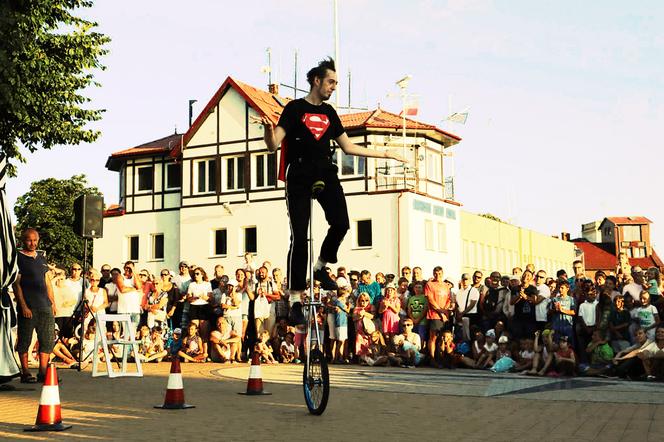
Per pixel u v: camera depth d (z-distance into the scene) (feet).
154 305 52.34
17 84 58.90
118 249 136.05
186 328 51.49
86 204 41.11
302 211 19.97
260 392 27.40
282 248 118.62
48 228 164.14
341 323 48.91
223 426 19.31
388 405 24.57
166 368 43.45
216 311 51.70
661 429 19.48
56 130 64.80
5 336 29.12
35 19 62.08
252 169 122.62
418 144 118.21
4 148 64.03
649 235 334.24
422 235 113.80
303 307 21.52
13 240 29.37
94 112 67.87
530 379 36.81
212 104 125.59
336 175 20.17
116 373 36.27
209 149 126.41
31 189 169.37
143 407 23.32
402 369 45.21
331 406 24.06
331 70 20.30
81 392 28.19
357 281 54.34
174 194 131.44
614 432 18.93
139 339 49.73
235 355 50.65
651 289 43.78
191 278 55.06
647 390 30.55
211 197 125.59
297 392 28.19
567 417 21.86
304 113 20.07
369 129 113.19
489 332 46.80
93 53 67.26
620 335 40.78
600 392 29.71
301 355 50.39
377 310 50.37
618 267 50.01
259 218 121.08
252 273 54.95
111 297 48.29
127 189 136.36
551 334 41.55
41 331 32.45
